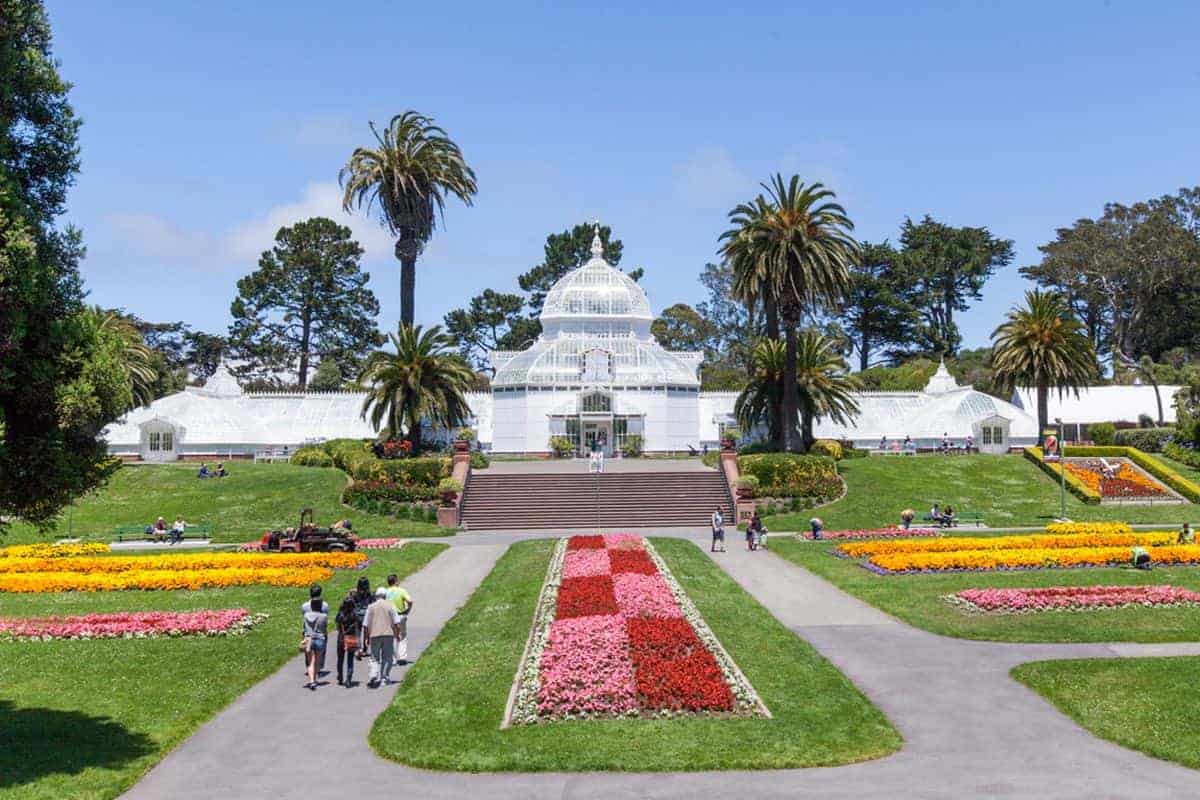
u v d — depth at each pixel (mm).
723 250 75438
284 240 147625
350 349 147500
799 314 72812
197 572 41875
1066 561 43000
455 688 24047
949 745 20156
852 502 66812
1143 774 18516
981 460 79500
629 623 28531
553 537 56312
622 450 92125
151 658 27906
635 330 103062
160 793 18000
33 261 17703
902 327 152875
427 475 66125
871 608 34656
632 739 20234
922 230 159125
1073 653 27719
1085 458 78812
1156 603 34094
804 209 70562
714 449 97812
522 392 93438
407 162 79875
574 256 156875
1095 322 156250
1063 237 154875
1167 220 146625
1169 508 65875
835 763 19047
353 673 26547
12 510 19469
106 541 57031
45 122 20125
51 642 29969
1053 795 17516
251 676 25938
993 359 88562
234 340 144500
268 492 69688
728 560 46594
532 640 27672
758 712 21828
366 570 43938
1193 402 87500
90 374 19141
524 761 19078
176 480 74438
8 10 19047
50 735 20984
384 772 18922
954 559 42656
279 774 18891
